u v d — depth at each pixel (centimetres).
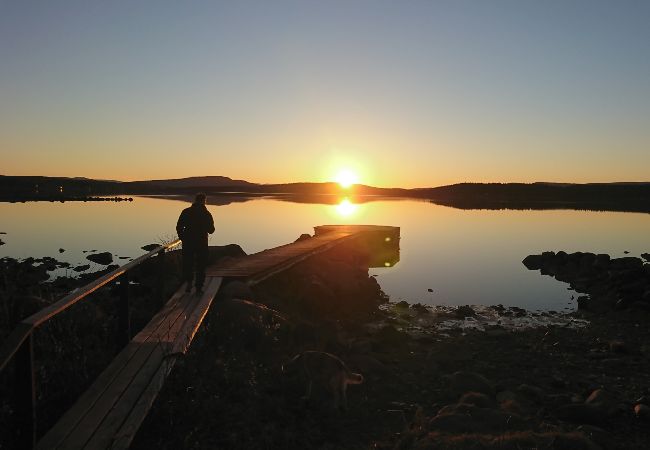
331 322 1417
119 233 4112
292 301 1527
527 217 7119
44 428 557
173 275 1540
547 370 1141
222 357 860
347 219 6078
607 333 1521
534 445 637
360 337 1332
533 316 1758
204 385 732
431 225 5541
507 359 1222
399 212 8125
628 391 1014
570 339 1437
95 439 493
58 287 1545
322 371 816
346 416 795
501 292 2181
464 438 648
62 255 2839
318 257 2184
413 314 1742
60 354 716
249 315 1030
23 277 1467
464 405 796
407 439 680
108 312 1055
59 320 831
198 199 1203
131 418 539
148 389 616
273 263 1638
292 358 951
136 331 969
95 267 2384
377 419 808
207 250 1197
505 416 767
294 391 817
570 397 965
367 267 2775
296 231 4381
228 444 602
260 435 648
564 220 6569
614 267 2603
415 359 1188
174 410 644
